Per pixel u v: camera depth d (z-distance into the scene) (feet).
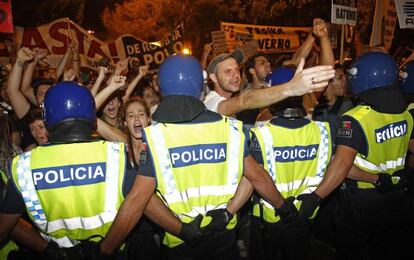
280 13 75.00
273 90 8.04
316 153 9.68
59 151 7.77
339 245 11.40
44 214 7.83
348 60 19.03
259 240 10.64
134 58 24.44
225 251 8.70
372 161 10.00
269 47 30.53
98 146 7.98
